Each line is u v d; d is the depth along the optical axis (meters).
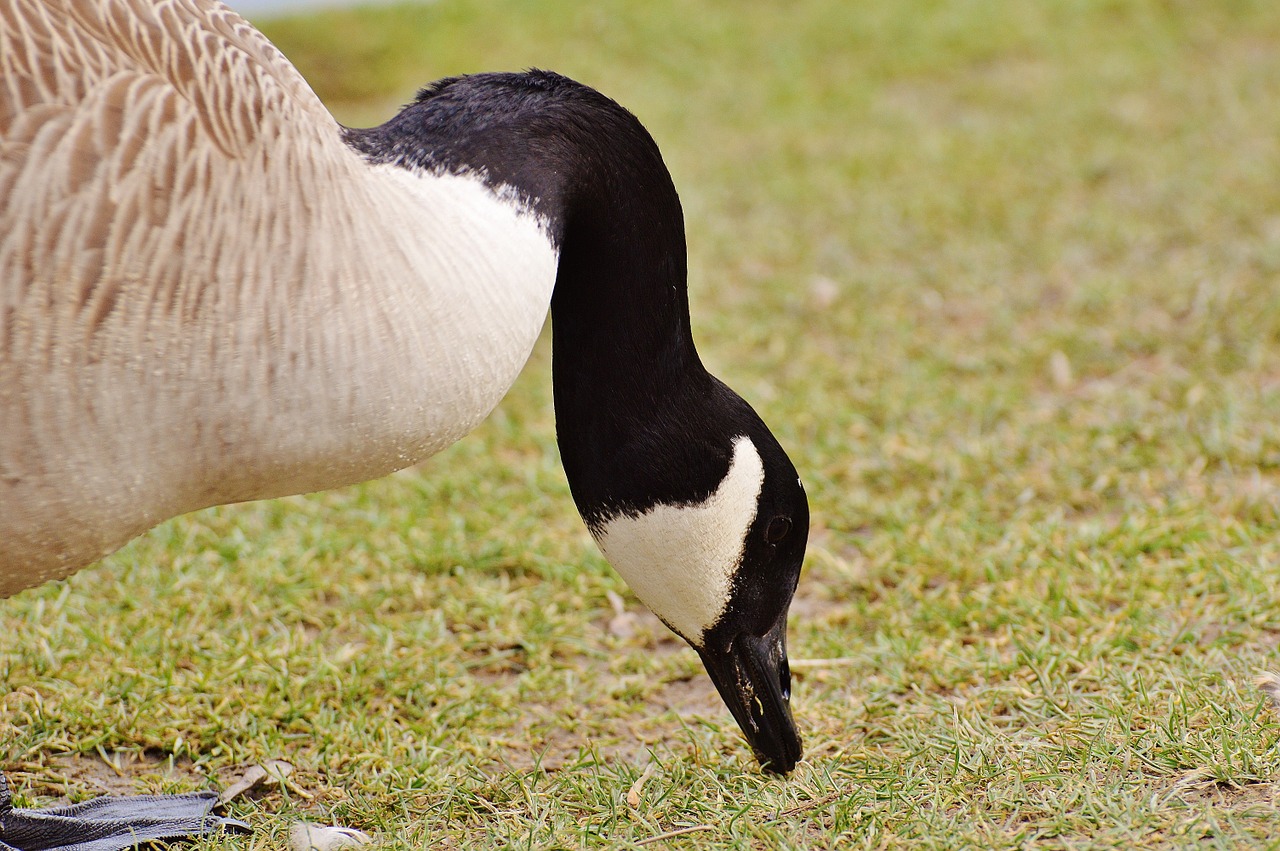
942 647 7.85
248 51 5.77
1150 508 9.45
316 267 5.32
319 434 5.51
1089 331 13.06
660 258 6.42
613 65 24.45
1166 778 5.84
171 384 5.15
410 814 6.45
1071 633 7.86
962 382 12.45
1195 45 24.17
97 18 5.23
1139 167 18.11
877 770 6.32
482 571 9.48
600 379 6.45
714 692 8.00
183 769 7.14
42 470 5.12
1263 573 8.23
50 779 6.91
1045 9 26.47
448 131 5.99
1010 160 19.00
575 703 7.82
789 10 27.08
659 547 6.57
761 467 6.59
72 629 8.17
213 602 8.73
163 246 5.02
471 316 5.71
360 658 8.02
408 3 27.27
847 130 21.17
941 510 9.95
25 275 4.85
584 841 5.89
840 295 14.71
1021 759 6.14
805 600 9.12
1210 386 11.48
